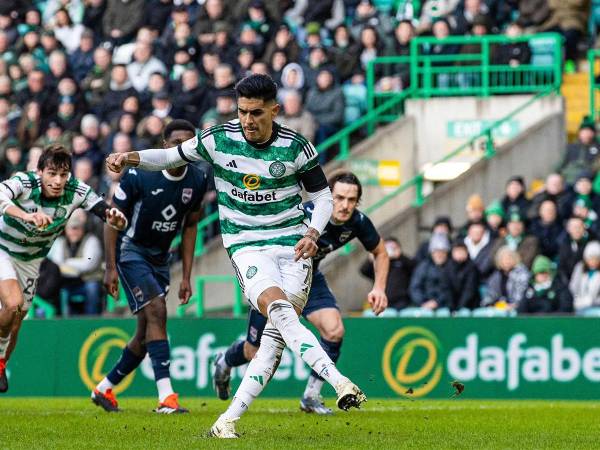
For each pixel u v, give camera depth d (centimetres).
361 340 3544
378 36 5203
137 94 5075
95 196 2380
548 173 4866
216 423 1902
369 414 2672
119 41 5616
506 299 3925
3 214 2378
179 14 5284
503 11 5388
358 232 2517
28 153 5153
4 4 5934
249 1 5391
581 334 3447
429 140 5044
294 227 1950
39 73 5191
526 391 3469
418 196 4659
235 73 5081
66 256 4397
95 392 2798
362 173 4869
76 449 1794
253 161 1903
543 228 4150
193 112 4966
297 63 5053
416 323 3528
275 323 1831
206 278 4162
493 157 4747
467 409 2908
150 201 2616
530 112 4962
